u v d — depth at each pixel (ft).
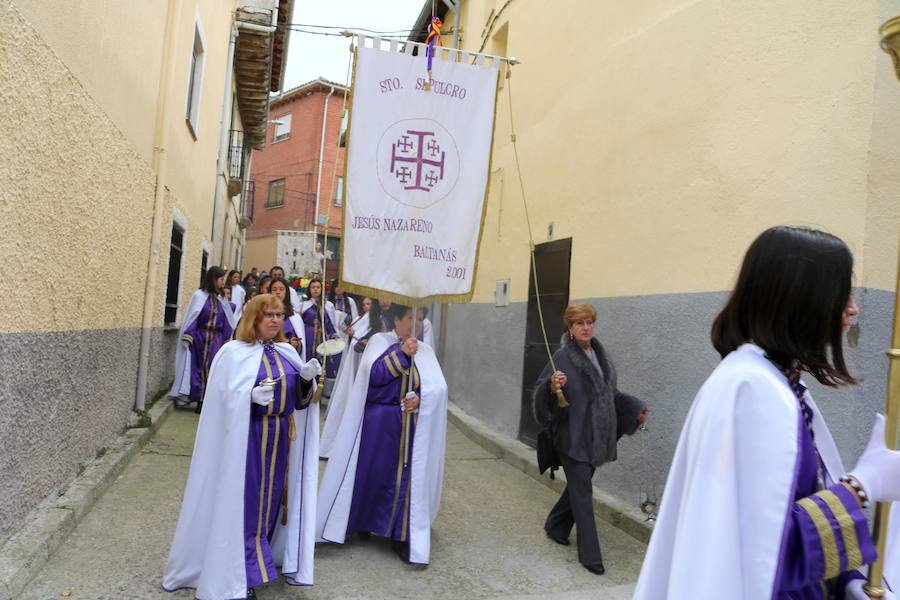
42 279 12.77
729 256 15.33
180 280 31.53
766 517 4.52
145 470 18.83
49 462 14.28
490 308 29.89
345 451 15.06
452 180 15.31
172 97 24.16
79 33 14.11
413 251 15.05
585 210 21.97
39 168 12.20
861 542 4.61
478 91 15.55
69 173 13.87
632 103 19.70
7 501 12.09
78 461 16.48
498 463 24.35
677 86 17.70
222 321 28.22
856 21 12.67
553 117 24.81
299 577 12.55
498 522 17.74
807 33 13.73
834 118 12.96
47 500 14.38
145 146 21.36
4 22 10.39
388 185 14.97
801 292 5.01
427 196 15.16
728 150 15.62
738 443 4.70
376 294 14.85
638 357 18.34
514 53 29.09
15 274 11.48
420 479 14.66
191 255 34.37
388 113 15.03
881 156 12.28
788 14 14.23
